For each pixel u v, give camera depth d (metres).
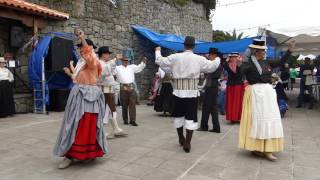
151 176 4.64
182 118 6.02
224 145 6.35
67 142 4.82
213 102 7.61
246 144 5.53
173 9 17.41
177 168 4.97
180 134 6.14
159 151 5.85
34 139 6.64
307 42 13.45
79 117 4.80
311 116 10.19
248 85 5.61
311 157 5.60
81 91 4.88
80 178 4.55
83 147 4.83
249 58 5.54
